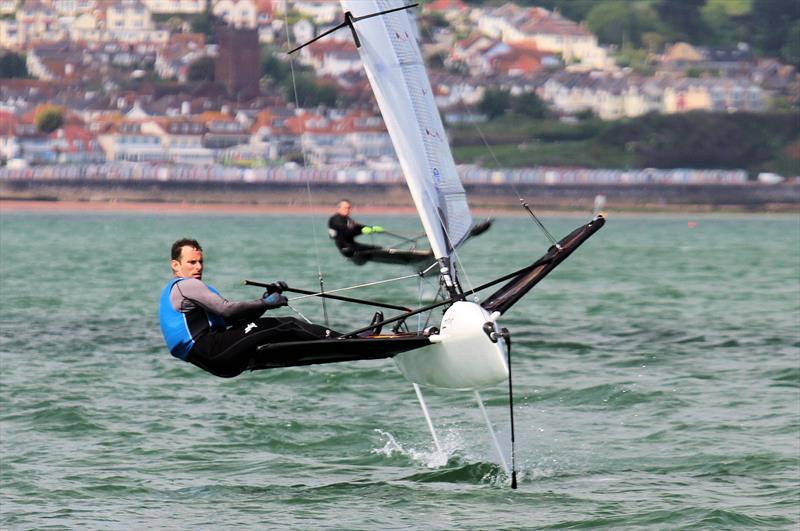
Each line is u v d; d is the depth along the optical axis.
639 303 110.06
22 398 58.12
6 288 126.50
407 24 45.09
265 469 44.59
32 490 41.25
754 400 57.28
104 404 56.78
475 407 56.69
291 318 38.12
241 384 62.78
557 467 44.72
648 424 52.25
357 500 40.19
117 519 37.91
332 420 53.31
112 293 121.12
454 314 37.88
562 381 63.28
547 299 113.62
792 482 41.69
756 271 163.25
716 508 38.25
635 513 38.12
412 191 42.38
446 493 41.06
